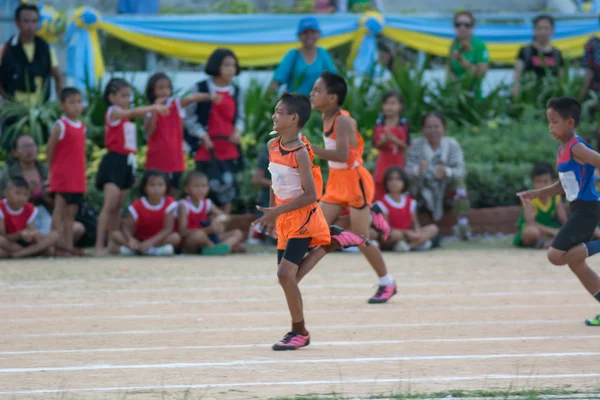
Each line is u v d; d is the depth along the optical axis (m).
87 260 31.23
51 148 31.67
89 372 15.23
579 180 19.70
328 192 22.41
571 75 47.00
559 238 19.92
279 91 39.94
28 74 37.91
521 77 44.47
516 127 41.72
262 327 19.53
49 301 22.84
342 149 21.08
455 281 26.48
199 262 30.83
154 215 32.69
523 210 35.19
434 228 34.75
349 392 13.73
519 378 14.72
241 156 35.38
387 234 23.02
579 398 13.25
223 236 34.06
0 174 34.59
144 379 14.69
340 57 47.25
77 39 42.62
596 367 15.59
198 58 45.66
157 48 44.84
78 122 32.16
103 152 37.41
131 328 19.36
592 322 19.64
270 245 35.94
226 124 34.19
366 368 15.57
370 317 20.78
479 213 38.19
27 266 29.52
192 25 45.19
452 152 36.72
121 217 36.03
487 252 33.66
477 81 42.88
